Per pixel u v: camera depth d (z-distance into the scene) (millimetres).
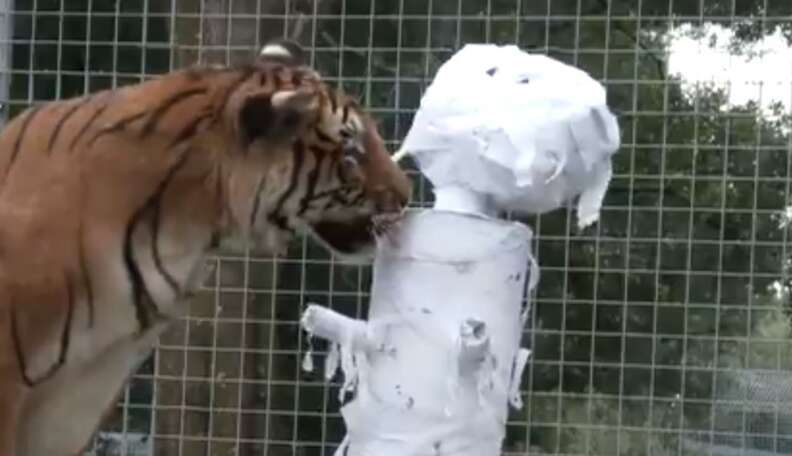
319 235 6699
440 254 6051
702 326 11562
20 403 6500
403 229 6117
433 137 6293
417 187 10039
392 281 6125
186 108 6582
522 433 11688
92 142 6543
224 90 6609
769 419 11492
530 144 6152
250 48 11688
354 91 11594
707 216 11555
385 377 6098
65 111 6656
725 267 11562
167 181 6531
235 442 11750
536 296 11617
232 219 6602
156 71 11906
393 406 6070
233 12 11719
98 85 11945
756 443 11500
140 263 6531
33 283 6391
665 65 11656
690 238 11562
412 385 6051
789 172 11484
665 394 11578
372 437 6125
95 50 11961
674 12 11750
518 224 6145
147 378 11906
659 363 11602
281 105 6434
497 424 6121
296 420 11703
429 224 6074
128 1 11969
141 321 6637
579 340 11609
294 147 6555
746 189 11555
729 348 11523
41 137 6598
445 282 6047
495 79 6266
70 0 12031
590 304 11578
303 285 11633
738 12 11758
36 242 6422
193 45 11773
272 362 11719
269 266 11695
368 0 11789
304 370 10672
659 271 11578
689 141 11594
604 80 11656
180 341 11773
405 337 6086
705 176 11570
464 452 6047
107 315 6539
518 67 6281
